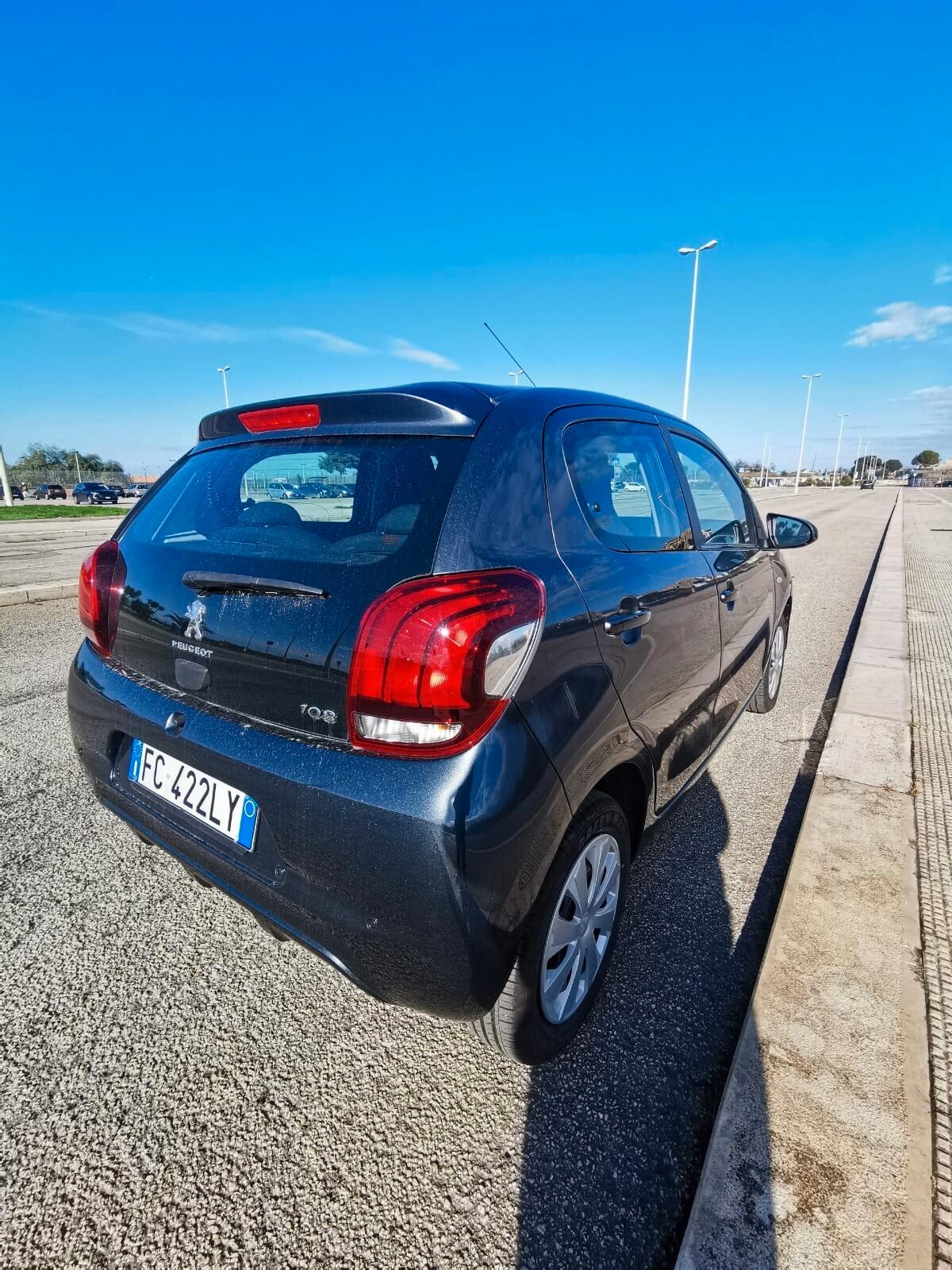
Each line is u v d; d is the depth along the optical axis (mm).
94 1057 1771
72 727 2160
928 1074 1663
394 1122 1619
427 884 1296
